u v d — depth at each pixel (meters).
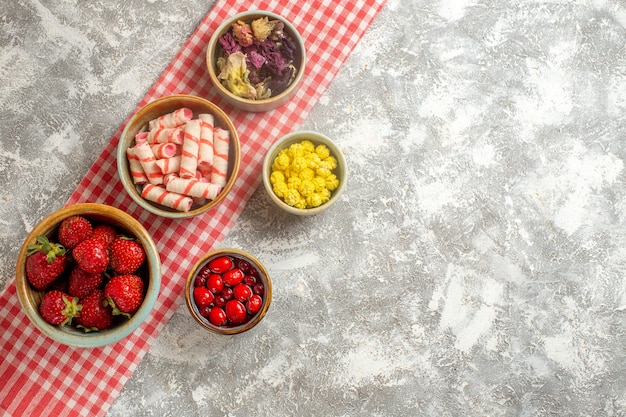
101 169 0.83
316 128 0.85
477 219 0.86
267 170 0.80
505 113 0.87
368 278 0.86
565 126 0.87
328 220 0.85
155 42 0.84
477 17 0.86
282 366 0.85
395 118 0.86
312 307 0.85
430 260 0.86
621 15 0.87
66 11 0.84
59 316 0.73
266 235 0.85
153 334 0.83
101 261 0.73
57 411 0.82
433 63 0.86
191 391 0.84
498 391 0.86
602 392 0.86
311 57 0.85
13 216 0.83
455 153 0.86
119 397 0.83
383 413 0.85
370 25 0.86
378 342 0.86
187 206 0.78
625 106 0.87
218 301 0.80
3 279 0.82
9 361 0.81
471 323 0.86
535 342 0.86
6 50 0.84
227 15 0.84
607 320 0.87
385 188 0.86
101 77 0.84
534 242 0.87
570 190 0.87
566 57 0.87
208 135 0.79
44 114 0.84
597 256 0.87
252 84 0.81
